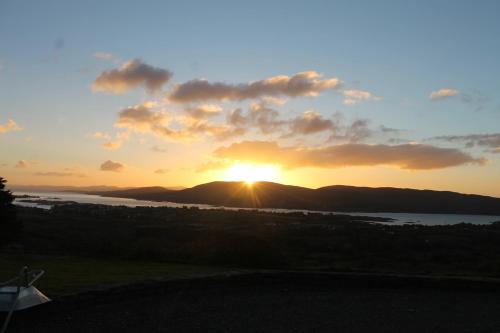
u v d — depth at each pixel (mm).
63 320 8508
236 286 12070
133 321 8594
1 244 24750
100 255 20062
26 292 8375
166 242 22578
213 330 8180
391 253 26656
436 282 12383
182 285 11328
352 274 12547
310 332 8234
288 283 12477
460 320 9320
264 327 8453
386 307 10258
